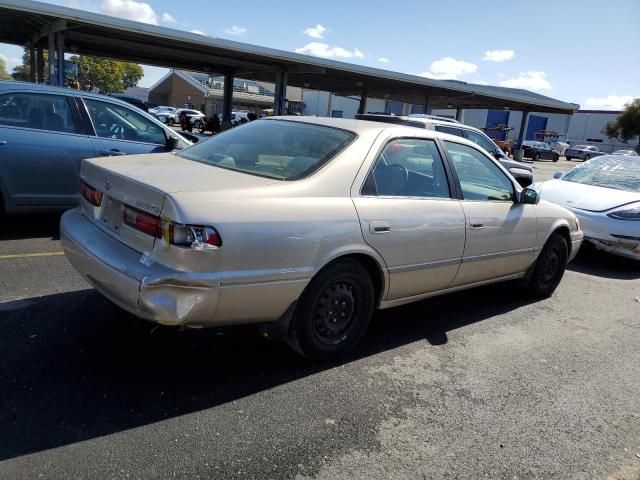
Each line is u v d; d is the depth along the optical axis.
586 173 8.96
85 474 2.45
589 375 3.99
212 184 3.17
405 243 3.82
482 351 4.24
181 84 72.69
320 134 3.94
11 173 5.91
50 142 6.09
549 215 5.31
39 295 4.43
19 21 15.99
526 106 37.59
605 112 70.62
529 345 4.45
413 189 4.03
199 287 2.86
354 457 2.77
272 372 3.55
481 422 3.22
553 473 2.80
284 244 3.13
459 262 4.33
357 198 3.60
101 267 3.13
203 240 2.84
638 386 3.88
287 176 3.48
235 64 24.58
